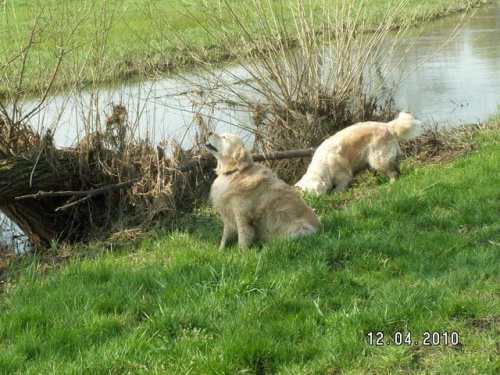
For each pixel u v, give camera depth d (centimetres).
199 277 655
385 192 908
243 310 566
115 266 739
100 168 994
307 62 1184
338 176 1020
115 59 1514
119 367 501
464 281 592
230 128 1321
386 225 782
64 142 1217
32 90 1138
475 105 1520
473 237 699
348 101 1242
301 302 580
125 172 996
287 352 502
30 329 580
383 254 673
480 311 536
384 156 1014
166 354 512
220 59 1456
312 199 937
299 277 623
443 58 1997
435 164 1071
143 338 535
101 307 617
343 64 1218
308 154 1130
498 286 570
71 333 561
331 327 536
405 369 475
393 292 571
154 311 595
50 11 992
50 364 511
